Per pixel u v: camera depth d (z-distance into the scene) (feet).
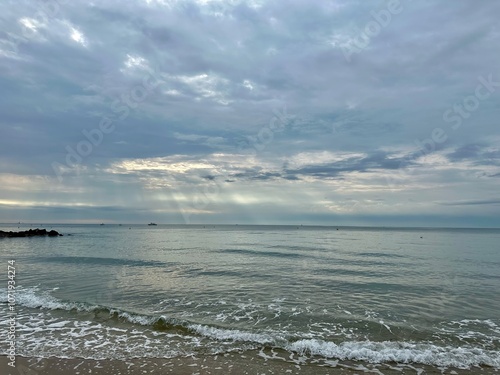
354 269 77.05
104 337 31.73
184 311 41.14
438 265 85.46
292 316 39.27
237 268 77.66
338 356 28.04
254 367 25.75
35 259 94.58
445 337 32.94
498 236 285.84
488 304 45.60
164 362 26.37
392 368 26.07
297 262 90.22
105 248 136.36
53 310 40.29
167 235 266.77
